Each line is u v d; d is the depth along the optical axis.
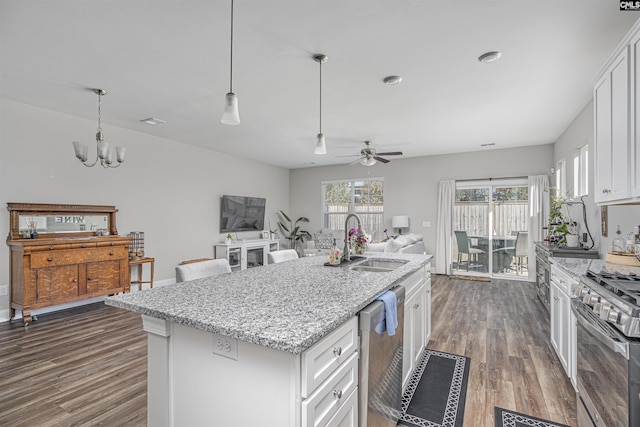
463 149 6.40
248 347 1.16
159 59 2.73
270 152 6.65
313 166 8.52
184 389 1.35
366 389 1.44
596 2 1.97
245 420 1.18
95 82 3.21
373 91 3.41
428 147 6.21
